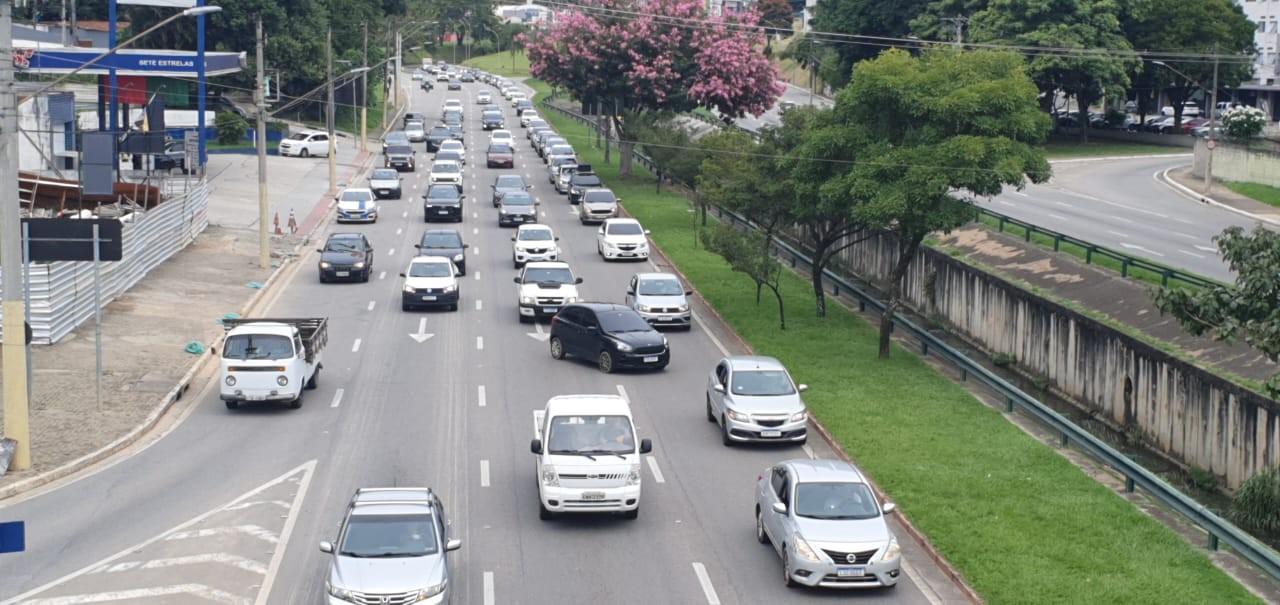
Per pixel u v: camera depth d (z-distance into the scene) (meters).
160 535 22.11
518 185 68.50
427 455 27.66
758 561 21.53
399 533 18.91
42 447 26.97
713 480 26.28
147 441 28.30
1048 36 89.44
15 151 25.19
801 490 20.92
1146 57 96.25
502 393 33.38
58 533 22.16
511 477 26.20
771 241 49.28
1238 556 21.64
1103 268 42.81
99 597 19.14
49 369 33.34
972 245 51.69
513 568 20.95
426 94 149.62
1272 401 27.70
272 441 28.48
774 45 159.25
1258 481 25.64
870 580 19.73
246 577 20.23
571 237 60.78
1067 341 37.62
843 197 37.94
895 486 25.11
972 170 34.72
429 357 37.50
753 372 29.67
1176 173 78.56
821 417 30.48
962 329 45.84
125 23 112.50
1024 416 31.80
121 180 58.59
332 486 25.30
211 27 96.19
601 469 22.91
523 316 42.66
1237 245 24.19
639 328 36.34
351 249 49.72
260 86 49.66
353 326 41.50
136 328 38.56
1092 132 103.94
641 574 20.78
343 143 99.12
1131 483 25.30
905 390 33.44
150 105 74.81
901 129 37.59
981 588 19.80
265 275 48.78
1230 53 95.94
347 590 17.80
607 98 77.81
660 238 59.34
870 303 44.22
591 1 82.50
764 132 45.53
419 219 65.38
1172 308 24.62
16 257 25.17
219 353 37.16
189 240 54.56
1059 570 20.50
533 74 76.25
